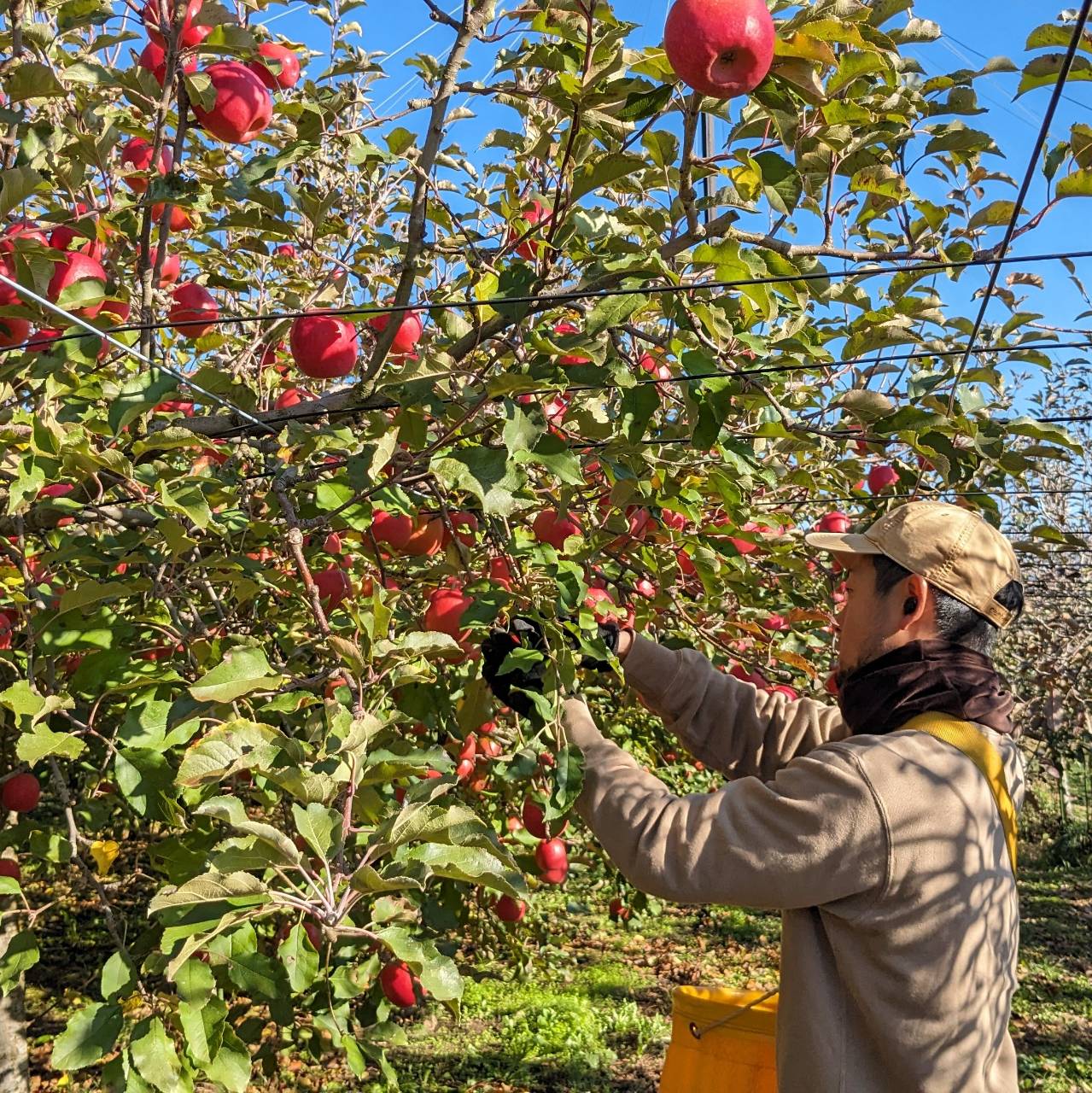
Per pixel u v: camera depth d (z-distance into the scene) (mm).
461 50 1858
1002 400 2734
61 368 1776
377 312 1578
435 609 2035
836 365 2070
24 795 2381
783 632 3328
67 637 1715
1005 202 2115
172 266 2535
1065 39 1596
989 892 1437
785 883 1401
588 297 1565
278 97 2303
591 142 1979
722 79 1444
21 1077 3391
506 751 2840
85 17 2008
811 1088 1428
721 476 2029
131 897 5324
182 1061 1522
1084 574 7441
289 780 1207
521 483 1579
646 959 7285
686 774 4883
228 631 2193
